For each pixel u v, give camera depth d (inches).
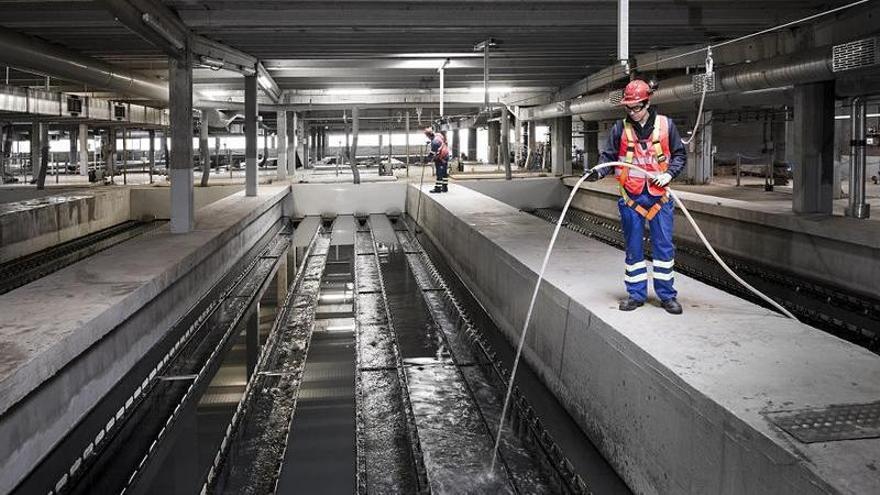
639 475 191.8
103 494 217.9
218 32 504.7
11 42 455.8
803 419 139.6
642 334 199.6
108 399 279.1
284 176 1085.8
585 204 936.9
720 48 564.7
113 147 1035.9
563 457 218.8
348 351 356.2
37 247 654.5
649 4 454.3
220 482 219.0
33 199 730.8
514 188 965.2
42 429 221.0
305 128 1457.9
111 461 240.7
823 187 492.4
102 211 802.8
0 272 563.8
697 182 823.7
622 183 215.9
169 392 303.4
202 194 904.9
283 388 303.7
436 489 206.4
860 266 426.3
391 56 658.2
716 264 554.9
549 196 976.9
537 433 236.1
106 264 371.6
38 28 459.8
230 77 740.0
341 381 311.6
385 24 467.8
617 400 206.5
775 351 183.0
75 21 427.5
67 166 1349.7
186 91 487.5
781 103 609.0
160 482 223.1
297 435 254.7
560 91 954.1
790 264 494.3
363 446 239.3
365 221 893.8
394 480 216.1
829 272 454.9
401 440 244.5
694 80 558.3
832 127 486.6
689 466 162.2
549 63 724.0
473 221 494.9
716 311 223.6
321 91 973.8
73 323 249.3
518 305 330.3
